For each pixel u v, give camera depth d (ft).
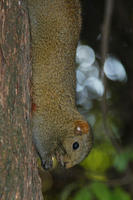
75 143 30.94
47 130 29.43
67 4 28.45
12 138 20.18
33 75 28.07
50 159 30.60
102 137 50.55
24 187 20.51
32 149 22.22
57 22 28.02
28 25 23.20
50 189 46.98
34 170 22.04
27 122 21.84
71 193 46.50
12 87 20.74
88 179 45.47
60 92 28.91
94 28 48.67
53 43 28.09
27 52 22.94
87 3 46.80
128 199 36.78
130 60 51.34
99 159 49.90
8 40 20.83
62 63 28.55
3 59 20.36
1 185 19.16
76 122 30.45
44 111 28.89
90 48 50.65
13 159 19.98
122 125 52.80
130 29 50.65
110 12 38.45
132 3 50.55
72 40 28.96
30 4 27.32
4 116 19.88
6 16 20.81
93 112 52.75
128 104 52.44
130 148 41.09
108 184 42.45
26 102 22.09
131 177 43.42
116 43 51.29
